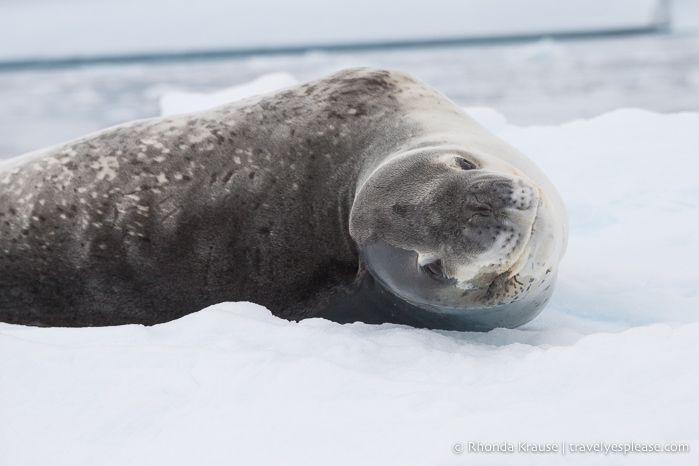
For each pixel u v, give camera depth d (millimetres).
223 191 19062
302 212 18828
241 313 17062
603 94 112062
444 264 15703
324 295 18703
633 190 25688
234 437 11195
